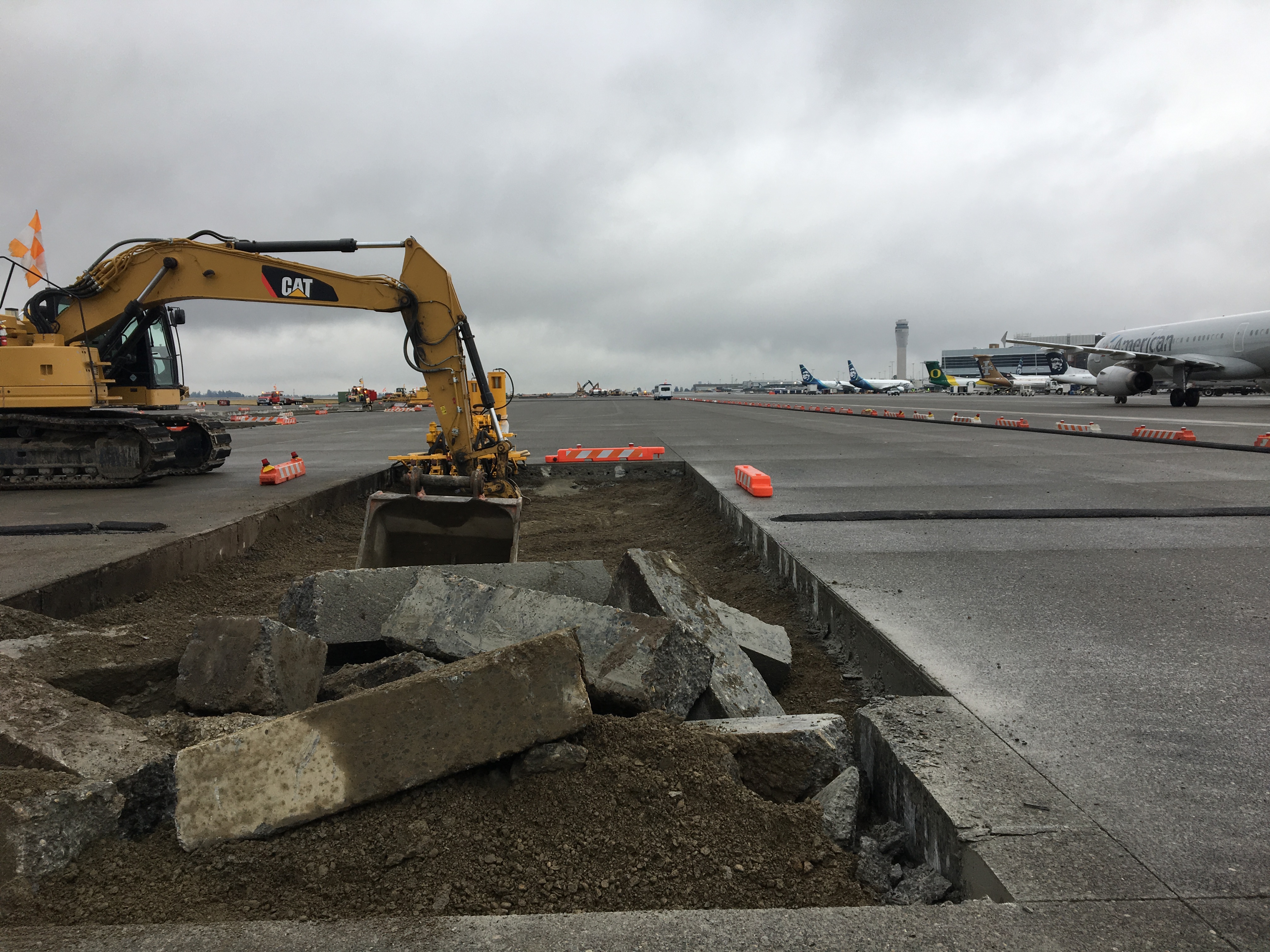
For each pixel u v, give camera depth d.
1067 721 3.34
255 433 30.88
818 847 2.53
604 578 5.11
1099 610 5.11
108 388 13.28
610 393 164.62
